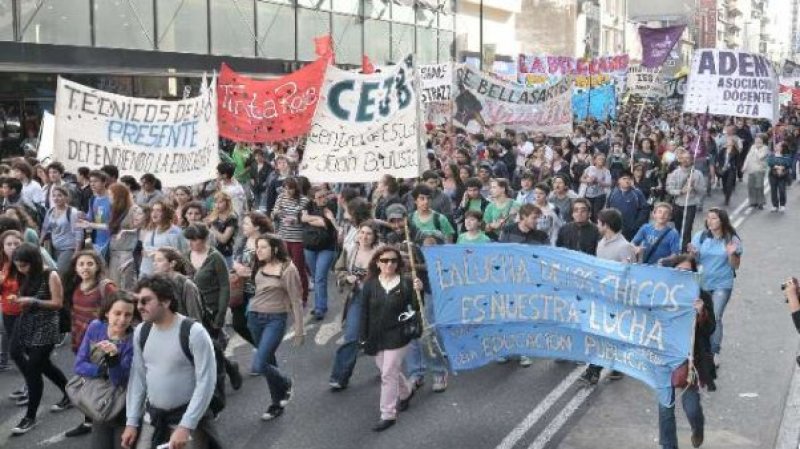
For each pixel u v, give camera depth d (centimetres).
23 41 2111
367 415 802
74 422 792
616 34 9306
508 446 725
